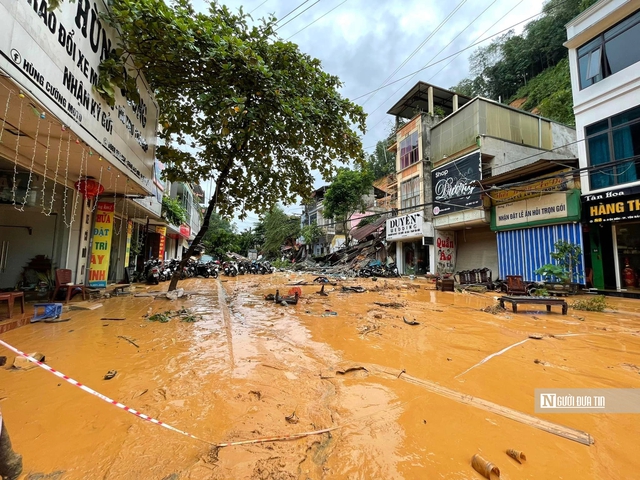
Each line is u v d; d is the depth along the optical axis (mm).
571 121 20625
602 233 11359
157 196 14539
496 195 14625
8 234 8547
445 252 18781
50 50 4176
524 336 5551
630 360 4281
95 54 5484
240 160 10250
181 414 2650
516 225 13641
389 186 27203
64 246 8727
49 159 6559
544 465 2096
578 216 11258
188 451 2158
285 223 38812
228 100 6480
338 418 2668
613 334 5723
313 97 8117
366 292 12328
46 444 2180
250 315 7223
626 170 10258
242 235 50000
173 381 3326
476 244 17703
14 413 2574
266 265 26203
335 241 32688
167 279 15953
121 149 6957
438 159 18766
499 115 16422
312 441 2326
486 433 2473
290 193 11461
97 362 3814
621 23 10477
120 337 4949
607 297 10523
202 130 9820
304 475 1962
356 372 3750
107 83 5762
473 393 3209
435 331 5883
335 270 24219
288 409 2812
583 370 3883
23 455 2049
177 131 9781
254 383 3336
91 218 9586
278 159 10422
